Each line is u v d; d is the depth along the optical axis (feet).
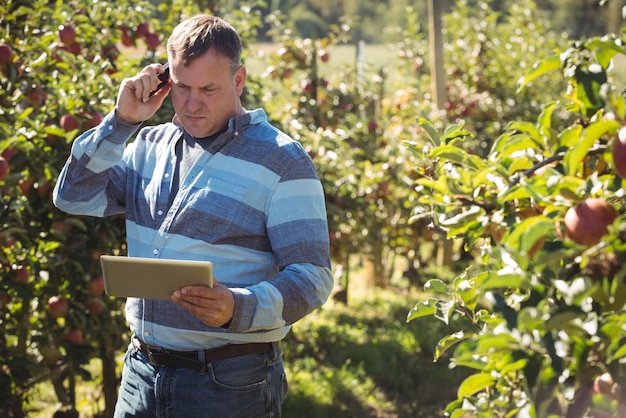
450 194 6.01
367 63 25.75
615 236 4.61
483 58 29.37
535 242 5.01
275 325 7.01
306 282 7.10
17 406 12.78
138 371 7.69
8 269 11.78
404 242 23.77
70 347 12.46
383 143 23.09
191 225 7.38
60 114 12.07
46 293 12.59
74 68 12.60
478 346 4.91
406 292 24.40
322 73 25.38
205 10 18.76
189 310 6.71
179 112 7.37
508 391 5.73
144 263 6.55
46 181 12.01
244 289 6.88
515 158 6.11
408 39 30.14
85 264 12.20
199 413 7.34
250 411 7.47
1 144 10.61
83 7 14.14
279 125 18.31
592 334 4.64
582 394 5.06
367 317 21.45
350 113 23.82
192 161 7.55
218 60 7.14
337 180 19.61
